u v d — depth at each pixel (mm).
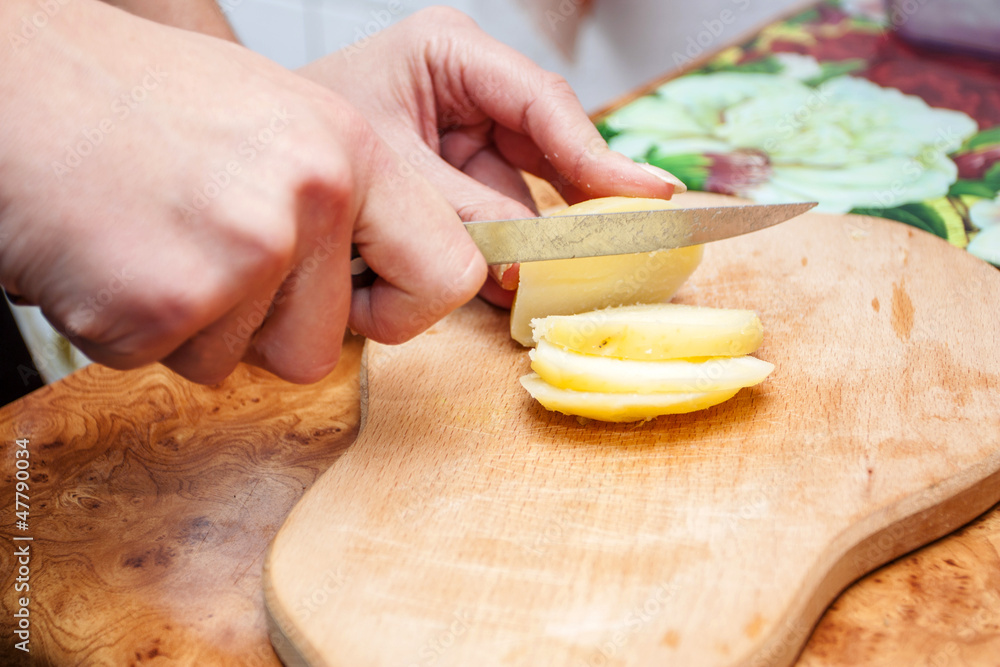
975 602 287
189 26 376
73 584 297
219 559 303
